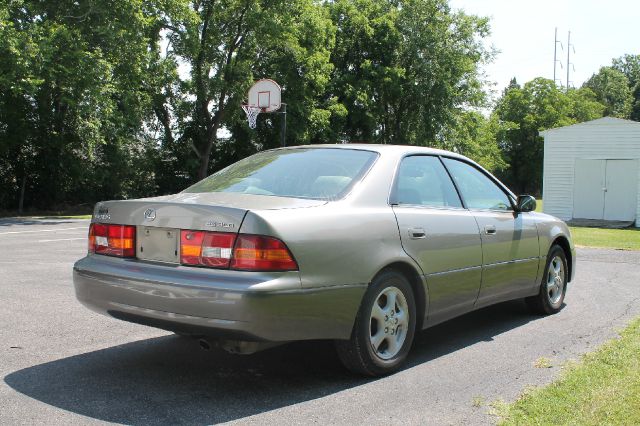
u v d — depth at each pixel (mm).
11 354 4559
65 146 27203
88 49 23344
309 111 34719
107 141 28031
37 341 4922
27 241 12648
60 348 4742
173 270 3670
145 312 3705
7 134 24906
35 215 24844
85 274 4055
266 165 4680
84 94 22594
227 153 36969
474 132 44625
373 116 39188
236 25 31625
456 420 3355
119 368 4270
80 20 23125
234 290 3406
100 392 3779
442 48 39312
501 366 4430
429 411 3506
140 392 3793
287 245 3543
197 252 3631
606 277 8906
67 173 27844
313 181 4301
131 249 3963
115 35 22812
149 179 33719
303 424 3314
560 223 6547
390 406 3594
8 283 7461
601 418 3268
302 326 3611
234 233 3537
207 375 4160
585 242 14891
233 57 32656
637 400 3529
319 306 3670
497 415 3410
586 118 79312
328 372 4254
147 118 31266
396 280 4219
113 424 3273
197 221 3658
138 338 5070
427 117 39688
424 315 4492
